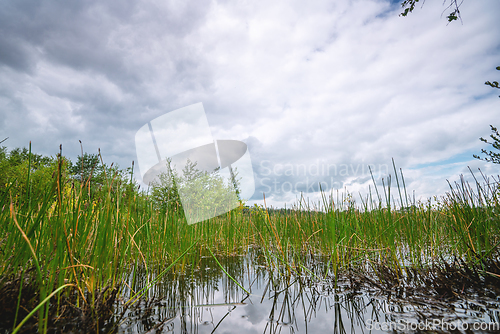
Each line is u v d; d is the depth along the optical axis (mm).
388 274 1879
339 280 2004
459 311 1263
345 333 1141
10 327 1034
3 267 1202
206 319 1315
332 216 2297
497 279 1571
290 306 1510
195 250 2883
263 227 3623
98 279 1385
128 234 1751
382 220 2629
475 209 2188
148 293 1723
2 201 1309
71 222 1394
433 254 2355
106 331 1129
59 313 1188
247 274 2320
